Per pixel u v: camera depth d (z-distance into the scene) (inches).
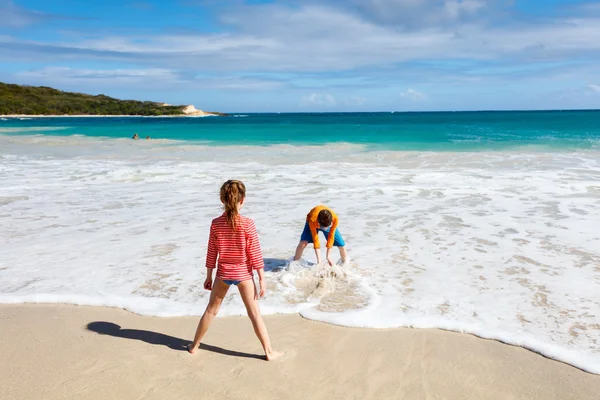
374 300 208.1
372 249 280.2
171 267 250.4
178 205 400.8
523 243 289.4
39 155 791.1
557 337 176.4
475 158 701.9
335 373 154.4
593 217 348.8
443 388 146.6
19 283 228.5
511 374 154.3
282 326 186.9
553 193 436.8
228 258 159.3
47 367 155.3
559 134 1179.9
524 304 204.5
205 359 162.2
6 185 493.4
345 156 751.7
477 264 253.8
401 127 1721.2
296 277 233.9
